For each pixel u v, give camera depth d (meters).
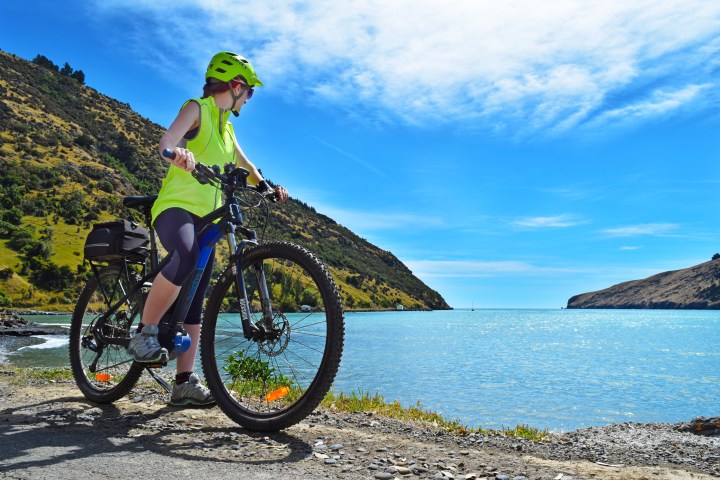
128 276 3.99
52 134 192.12
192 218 3.54
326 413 4.18
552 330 116.62
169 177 3.59
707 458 3.64
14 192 143.00
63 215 142.38
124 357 3.98
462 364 36.06
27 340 27.86
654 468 2.98
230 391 3.77
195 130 3.56
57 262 114.94
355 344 53.84
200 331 3.89
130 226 3.97
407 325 116.62
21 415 3.48
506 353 49.62
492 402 19.03
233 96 3.66
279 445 2.96
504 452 3.27
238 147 3.97
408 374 27.44
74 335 4.34
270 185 3.86
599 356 49.84
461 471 2.65
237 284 3.45
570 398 21.62
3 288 100.81
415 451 3.03
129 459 2.49
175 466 2.41
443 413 15.97
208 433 3.19
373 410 5.46
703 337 92.06
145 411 3.78
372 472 2.51
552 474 2.65
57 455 2.51
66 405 3.91
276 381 4.54
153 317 3.40
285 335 3.27
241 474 2.32
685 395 24.06
